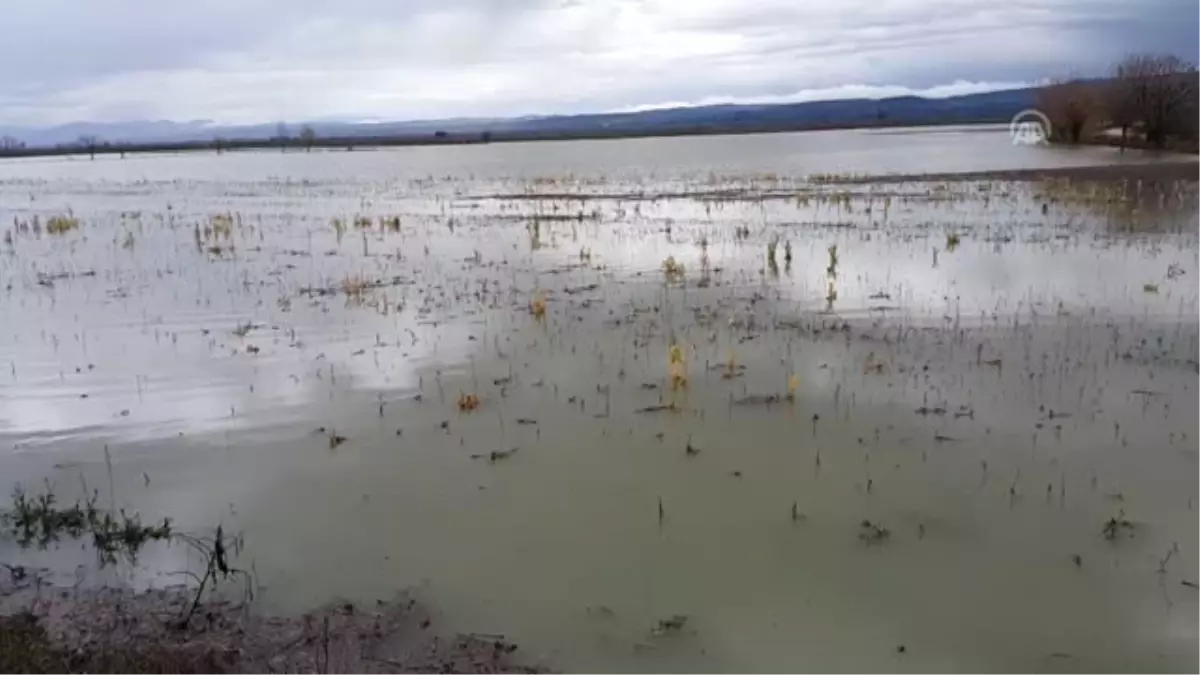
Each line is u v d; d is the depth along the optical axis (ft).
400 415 34.12
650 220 86.99
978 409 33.12
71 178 180.45
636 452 30.17
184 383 38.52
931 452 29.58
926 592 22.07
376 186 141.59
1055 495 26.53
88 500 27.63
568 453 30.25
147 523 26.22
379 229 85.40
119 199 128.36
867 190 107.55
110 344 45.03
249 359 41.68
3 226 94.32
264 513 26.73
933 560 23.36
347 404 35.47
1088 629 20.59
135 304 54.13
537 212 97.50
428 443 31.42
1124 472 27.84
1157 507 25.67
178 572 23.66
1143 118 176.24
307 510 26.86
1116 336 41.93
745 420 32.60
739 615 21.36
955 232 72.08
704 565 23.40
